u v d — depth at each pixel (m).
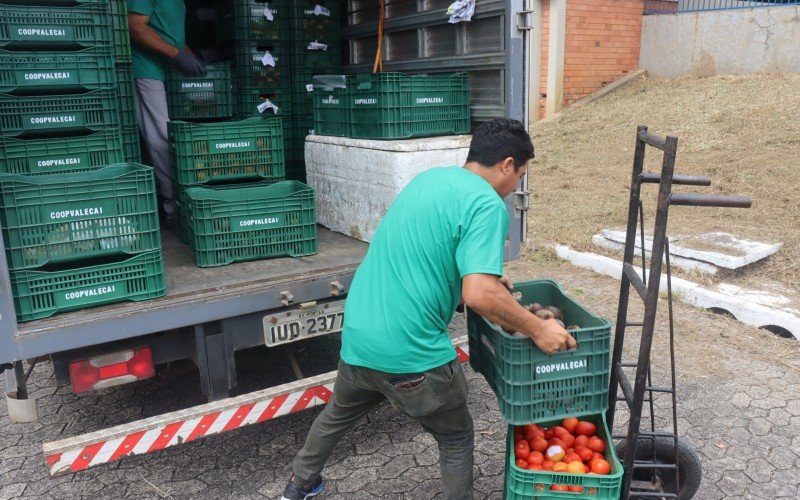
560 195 7.89
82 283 2.69
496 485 3.02
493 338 2.43
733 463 3.14
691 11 11.32
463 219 2.17
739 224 6.22
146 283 2.82
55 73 3.18
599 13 11.49
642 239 2.53
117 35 3.91
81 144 3.30
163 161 4.66
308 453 2.68
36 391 4.03
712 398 3.73
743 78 10.52
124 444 2.61
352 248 3.73
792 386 3.85
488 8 3.59
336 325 3.21
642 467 2.59
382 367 2.30
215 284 3.03
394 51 4.57
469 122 3.99
